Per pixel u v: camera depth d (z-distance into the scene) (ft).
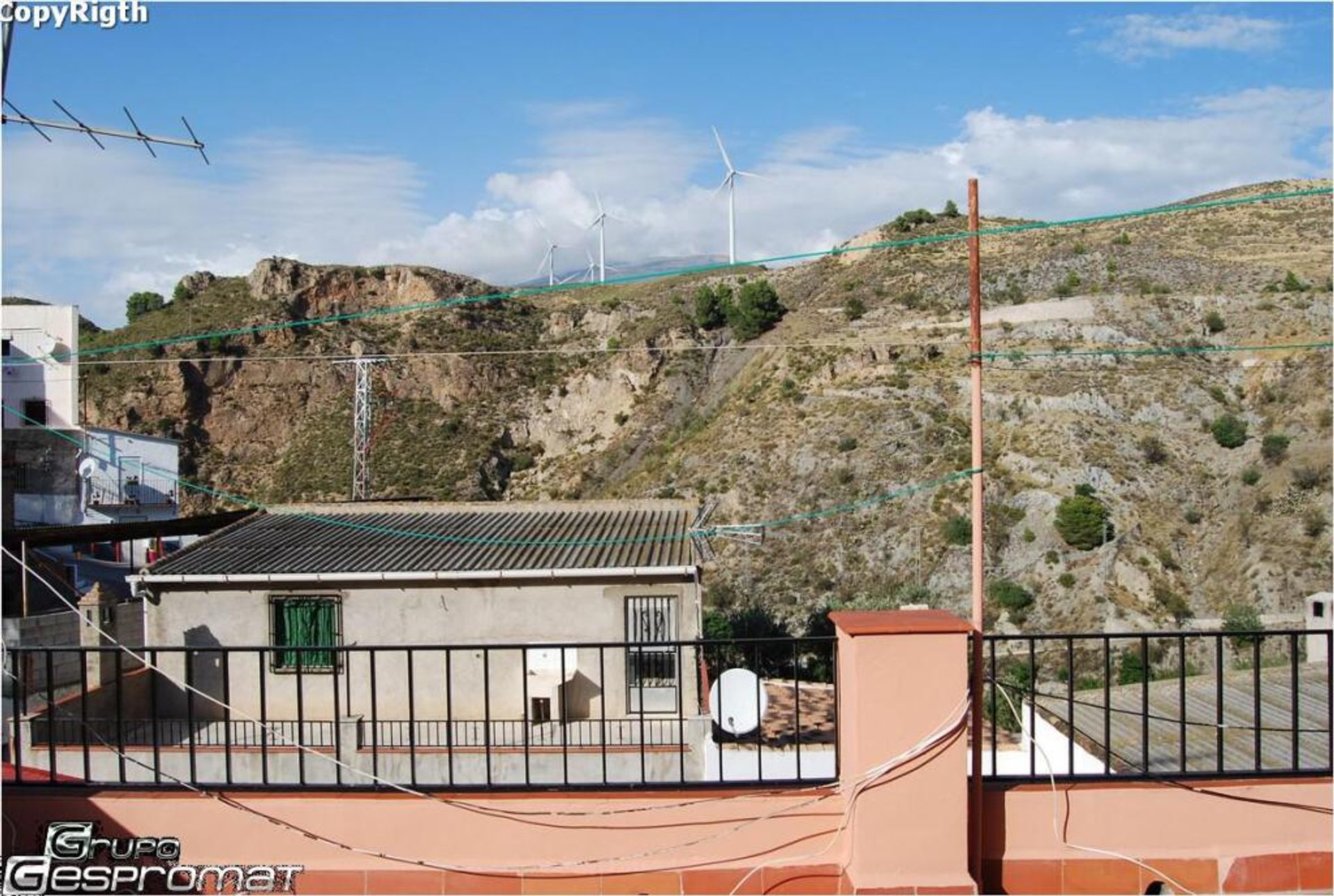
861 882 15.85
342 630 49.96
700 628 49.03
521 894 16.79
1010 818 17.04
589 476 205.67
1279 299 166.50
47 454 104.01
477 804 16.89
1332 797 17.04
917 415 152.87
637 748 41.50
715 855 16.76
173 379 227.81
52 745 17.94
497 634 49.37
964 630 15.96
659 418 213.05
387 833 16.93
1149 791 17.01
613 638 48.98
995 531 127.65
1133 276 188.03
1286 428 136.56
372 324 254.47
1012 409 149.89
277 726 47.37
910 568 125.08
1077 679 98.27
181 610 50.52
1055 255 205.67
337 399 234.79
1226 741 25.16
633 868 16.75
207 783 17.42
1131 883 16.81
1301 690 31.32
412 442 224.12
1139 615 113.19
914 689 15.99
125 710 47.62
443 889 16.79
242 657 50.11
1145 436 141.49
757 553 133.28
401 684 49.34
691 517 61.93
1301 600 110.32
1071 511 124.26
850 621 16.62
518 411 231.50
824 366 176.76
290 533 58.70
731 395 192.95
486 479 214.28
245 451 229.04
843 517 135.95
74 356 114.73
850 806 16.29
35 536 47.93
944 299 200.44
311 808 16.98
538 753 41.96
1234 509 129.59
